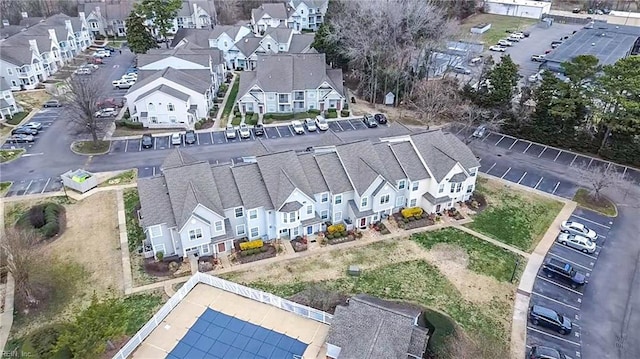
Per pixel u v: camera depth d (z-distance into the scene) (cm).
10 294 4259
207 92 7950
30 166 6250
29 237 4531
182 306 3534
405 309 3969
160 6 10125
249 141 6969
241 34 10469
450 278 4434
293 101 7975
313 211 4950
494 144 6906
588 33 10825
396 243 4891
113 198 5547
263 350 3188
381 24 8344
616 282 4434
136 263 4562
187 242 4503
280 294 4181
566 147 6806
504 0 14775
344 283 4344
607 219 5306
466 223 5216
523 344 3762
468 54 8844
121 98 8525
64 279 4369
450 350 3512
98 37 12644
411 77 8200
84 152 6619
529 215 5356
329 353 3122
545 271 4491
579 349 3747
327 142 5812
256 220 4803
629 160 6316
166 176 4625
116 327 3234
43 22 11256
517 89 7288
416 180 5188
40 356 3488
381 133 7225
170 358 3122
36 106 8219
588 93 6275
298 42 10075
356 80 9144
